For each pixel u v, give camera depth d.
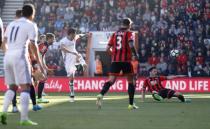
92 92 48.47
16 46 18.33
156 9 63.28
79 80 49.25
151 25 61.81
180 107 28.09
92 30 62.59
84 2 65.00
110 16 63.72
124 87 48.28
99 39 58.53
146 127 17.89
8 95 18.55
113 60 26.36
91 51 58.53
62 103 31.69
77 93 46.62
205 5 62.50
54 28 63.59
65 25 63.59
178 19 61.81
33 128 17.44
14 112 24.55
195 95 43.19
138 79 48.06
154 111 25.17
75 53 33.28
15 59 18.17
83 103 31.70
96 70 56.12
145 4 63.66
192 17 61.81
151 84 33.12
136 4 63.88
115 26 62.81
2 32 20.67
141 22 62.06
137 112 24.53
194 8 62.31
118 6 64.19
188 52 57.16
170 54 56.62
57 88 49.03
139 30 60.91
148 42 58.78
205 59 56.81
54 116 22.33
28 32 18.28
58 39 62.50
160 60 56.12
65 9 64.88
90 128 17.52
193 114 23.48
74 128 17.50
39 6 65.31
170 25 61.34
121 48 26.05
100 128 17.53
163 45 58.22
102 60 58.41
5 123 18.58
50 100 35.09
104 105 29.67
